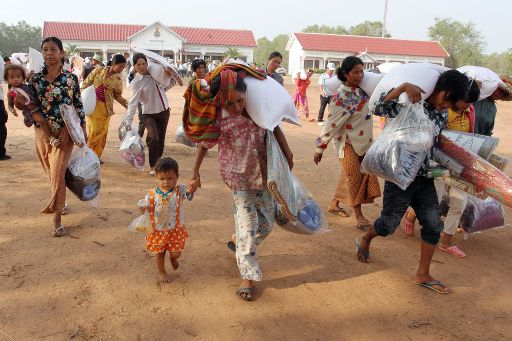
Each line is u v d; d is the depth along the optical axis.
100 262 4.19
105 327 3.26
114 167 7.57
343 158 5.24
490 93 4.67
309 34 60.53
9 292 3.62
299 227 4.01
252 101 3.34
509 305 3.79
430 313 3.63
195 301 3.63
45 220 5.14
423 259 3.99
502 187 3.72
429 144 3.70
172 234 3.78
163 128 7.00
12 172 7.08
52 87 4.50
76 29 57.44
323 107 14.26
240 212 3.68
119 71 7.29
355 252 4.69
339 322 3.46
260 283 3.96
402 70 3.93
